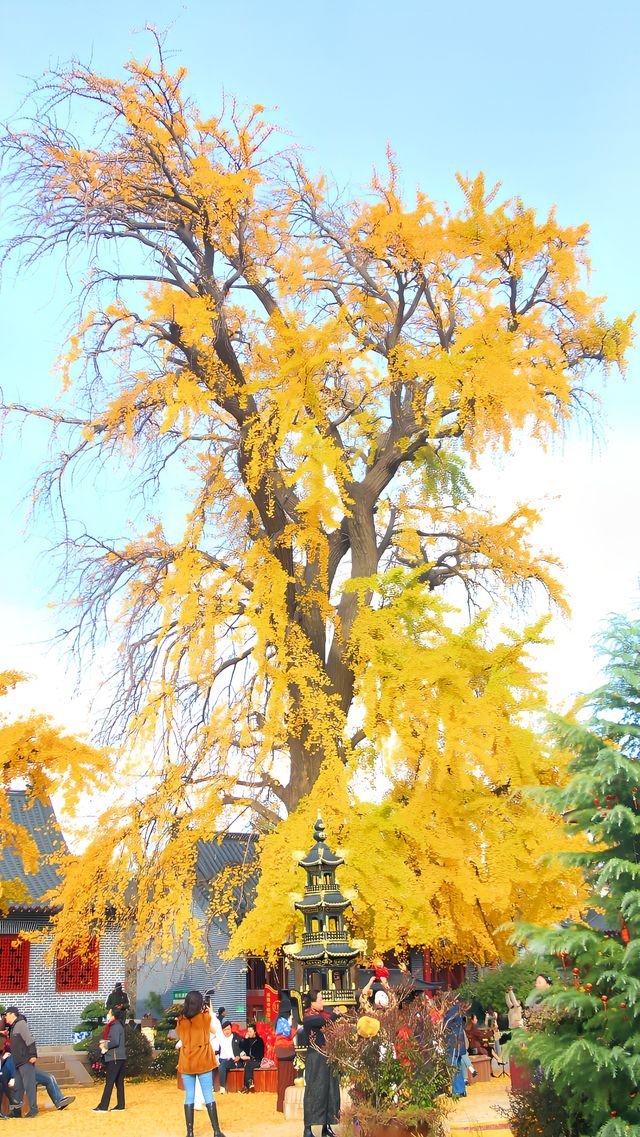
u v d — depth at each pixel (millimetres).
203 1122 15891
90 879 21391
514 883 20391
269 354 24250
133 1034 25172
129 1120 16359
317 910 16000
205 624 21547
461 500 25953
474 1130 13188
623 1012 8734
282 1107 16938
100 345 21156
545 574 25984
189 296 22984
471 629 21406
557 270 23578
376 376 24875
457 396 22547
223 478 23766
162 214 22156
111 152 21656
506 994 20500
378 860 19703
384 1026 11211
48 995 27750
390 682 20734
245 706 22359
